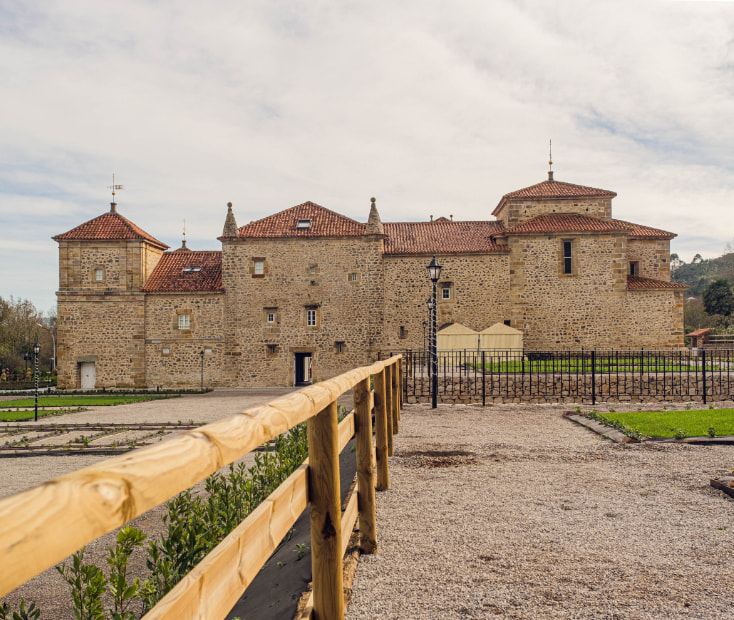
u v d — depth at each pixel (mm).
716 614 3701
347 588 4012
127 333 37188
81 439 14297
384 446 7008
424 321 36656
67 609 4895
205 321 37219
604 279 35812
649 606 3820
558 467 8164
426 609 3770
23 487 9656
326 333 37031
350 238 37156
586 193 37906
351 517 4438
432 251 36781
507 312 36281
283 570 4453
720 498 6516
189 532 4590
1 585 744
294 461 7555
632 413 13203
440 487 7090
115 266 37406
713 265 118625
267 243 37344
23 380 55594
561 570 4457
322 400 2641
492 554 4812
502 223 40000
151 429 16562
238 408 22547
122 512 1042
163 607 1280
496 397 16922
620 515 5902
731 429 10617
